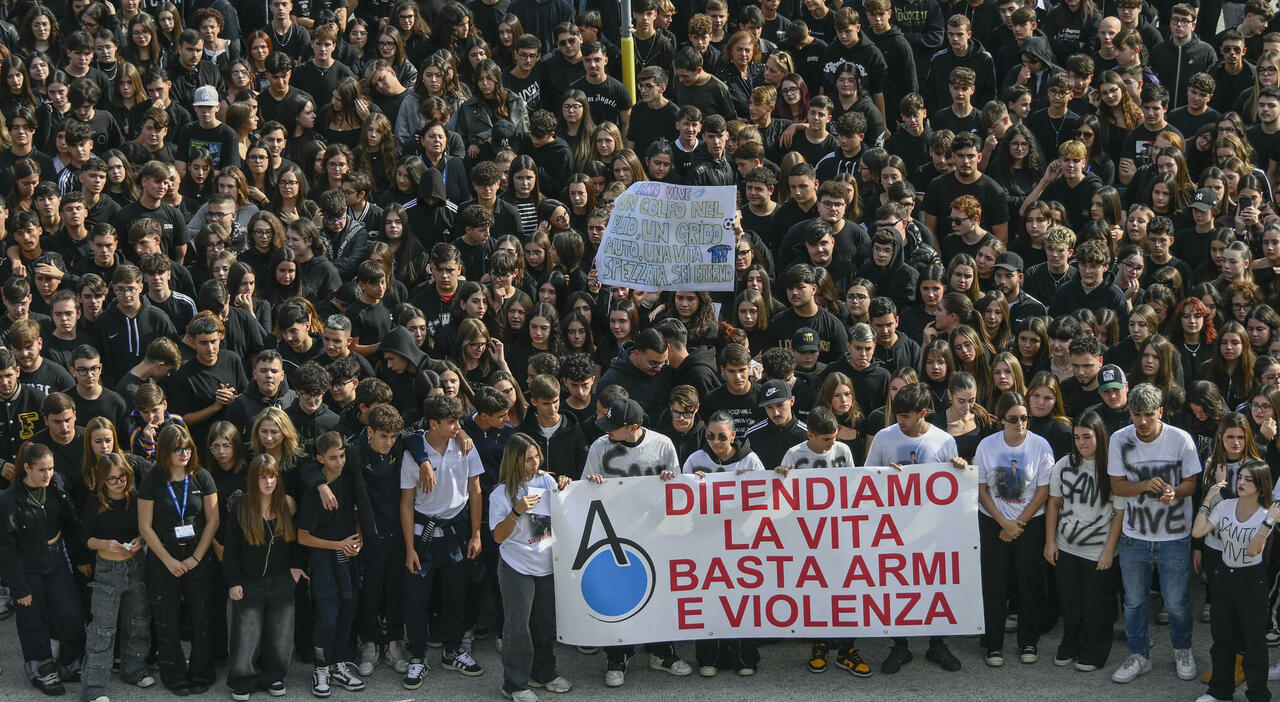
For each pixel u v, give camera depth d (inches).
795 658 593.0
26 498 555.8
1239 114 852.6
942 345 609.3
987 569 573.3
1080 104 849.5
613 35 948.0
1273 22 925.8
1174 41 909.2
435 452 569.9
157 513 552.7
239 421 603.2
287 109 833.5
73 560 573.9
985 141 821.9
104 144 832.9
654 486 563.5
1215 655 539.5
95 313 673.0
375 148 813.9
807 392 623.2
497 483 577.0
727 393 607.5
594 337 681.0
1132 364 639.8
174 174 754.2
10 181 783.7
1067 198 786.8
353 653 575.2
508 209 759.7
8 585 561.3
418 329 651.5
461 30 896.3
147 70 882.1
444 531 571.2
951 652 591.8
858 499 562.9
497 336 675.4
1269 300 685.9
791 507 563.8
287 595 559.5
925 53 921.5
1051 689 558.3
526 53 878.4
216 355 634.8
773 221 762.8
